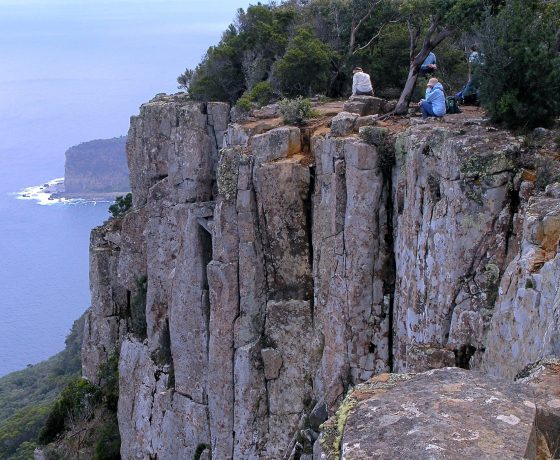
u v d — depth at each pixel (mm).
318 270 23750
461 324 17172
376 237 21719
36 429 66188
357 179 21422
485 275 16906
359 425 6742
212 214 30344
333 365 23078
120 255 41406
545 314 12359
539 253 13742
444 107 22578
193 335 30469
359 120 22859
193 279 30188
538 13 21125
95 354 45250
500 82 19188
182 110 32281
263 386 25625
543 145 17750
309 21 39344
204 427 30469
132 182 40875
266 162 24438
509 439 6352
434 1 25375
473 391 7129
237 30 42094
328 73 34188
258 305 25453
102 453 40469
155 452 34000
